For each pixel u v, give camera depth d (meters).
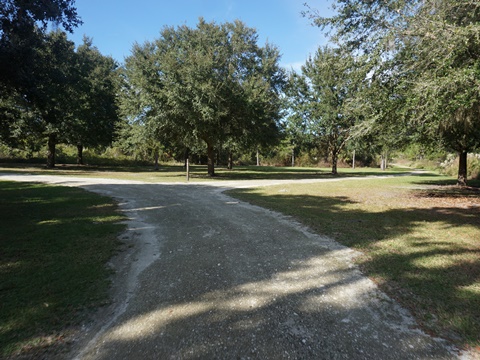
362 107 7.98
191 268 4.10
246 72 24.56
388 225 6.52
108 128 33.28
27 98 10.31
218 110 19.70
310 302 3.12
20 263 4.15
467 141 13.70
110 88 32.97
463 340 2.44
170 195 11.56
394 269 3.93
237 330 2.62
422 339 2.47
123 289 3.46
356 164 54.56
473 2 6.01
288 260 4.39
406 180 20.52
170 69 19.67
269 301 3.15
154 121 20.97
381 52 6.90
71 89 25.12
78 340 2.48
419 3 6.70
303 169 42.34
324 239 5.46
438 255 4.47
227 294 3.32
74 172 25.67
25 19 8.55
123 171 29.81
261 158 59.53
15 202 9.42
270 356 2.28
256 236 5.70
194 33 22.31
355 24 7.47
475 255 4.45
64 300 3.14
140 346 2.40
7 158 35.06
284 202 9.84
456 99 5.41
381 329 2.62
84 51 32.75
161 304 3.10
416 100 6.00
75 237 5.48
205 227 6.44
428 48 6.27
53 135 29.95
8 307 2.95
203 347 2.38
